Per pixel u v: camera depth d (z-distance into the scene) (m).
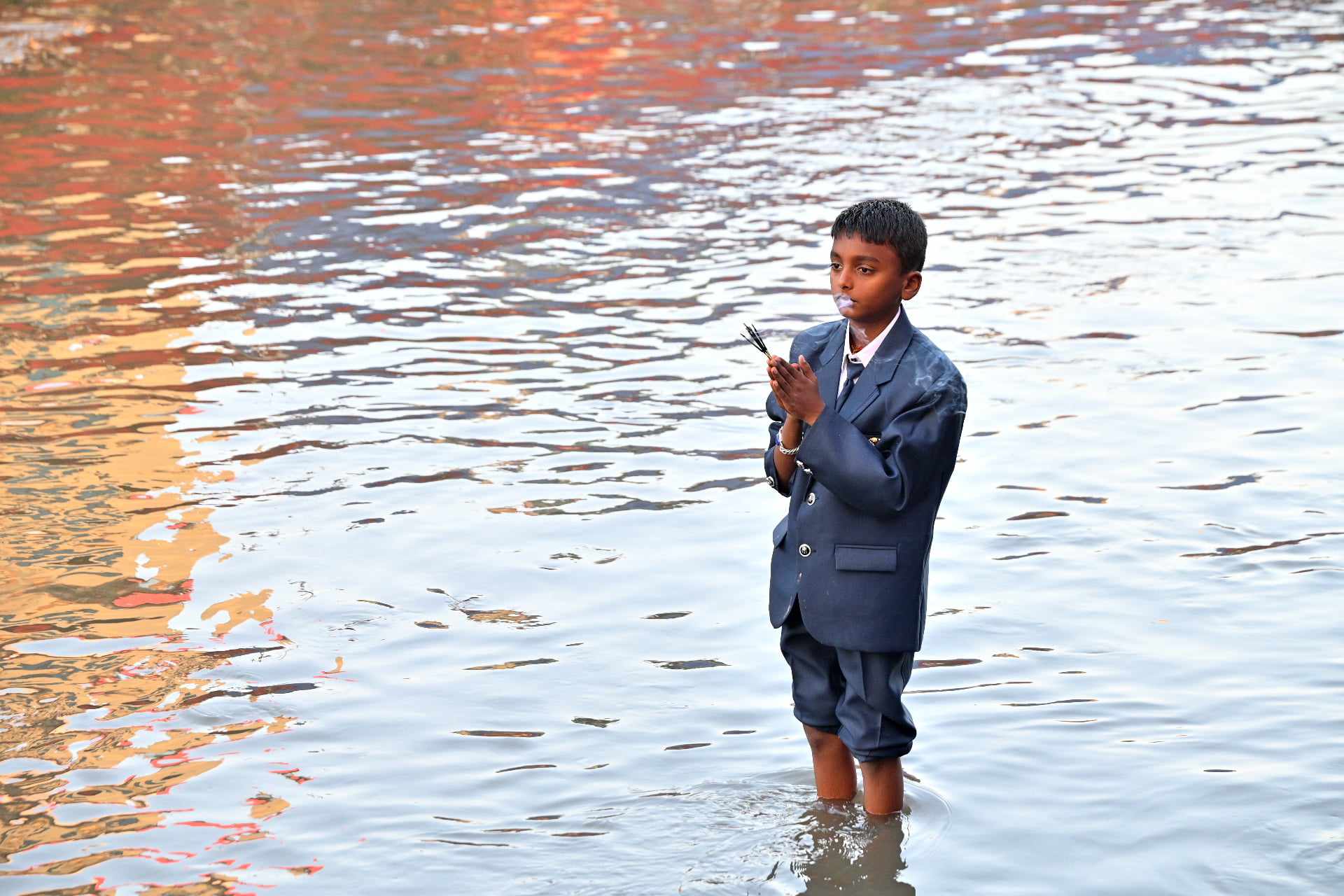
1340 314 10.76
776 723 5.65
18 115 18.58
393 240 13.43
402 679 6.01
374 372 10.05
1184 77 20.48
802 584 4.82
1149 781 5.12
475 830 4.90
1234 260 12.27
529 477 8.20
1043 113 18.39
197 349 10.54
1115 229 13.34
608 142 17.20
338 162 16.38
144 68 21.53
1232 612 6.43
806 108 18.80
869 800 4.96
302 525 7.55
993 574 6.89
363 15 26.23
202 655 6.20
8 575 6.95
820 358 4.89
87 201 14.74
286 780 5.24
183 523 7.57
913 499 4.65
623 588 6.84
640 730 5.60
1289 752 5.29
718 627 6.46
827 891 4.53
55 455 8.51
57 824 4.95
